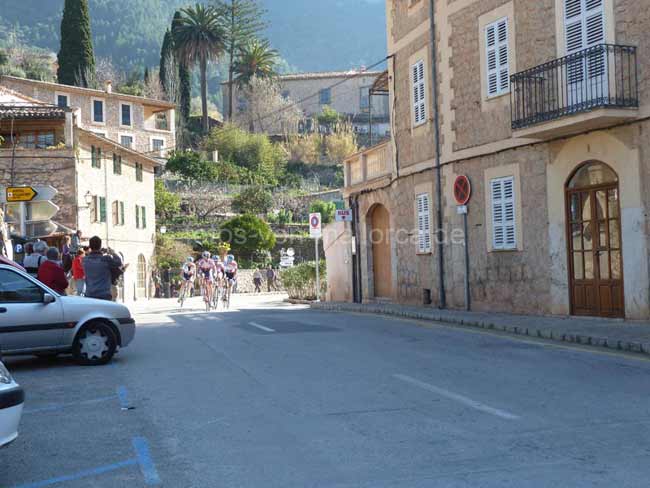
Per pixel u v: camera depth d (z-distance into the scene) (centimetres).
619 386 873
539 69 1631
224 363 1112
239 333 1549
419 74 2214
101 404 838
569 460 571
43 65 8481
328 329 1608
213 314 2227
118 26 16225
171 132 7138
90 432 708
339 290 2944
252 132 8419
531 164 1730
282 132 8588
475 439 639
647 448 603
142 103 6875
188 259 3025
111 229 4288
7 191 2011
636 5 1449
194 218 5934
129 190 4616
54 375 1050
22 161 3706
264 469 570
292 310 2420
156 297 4988
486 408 761
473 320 1650
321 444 636
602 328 1377
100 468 588
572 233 1630
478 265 1925
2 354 1067
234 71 8750
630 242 1470
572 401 791
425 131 2181
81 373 1061
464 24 1955
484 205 1891
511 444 621
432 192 2148
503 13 1800
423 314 1888
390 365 1056
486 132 1875
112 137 6644
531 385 887
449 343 1316
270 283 5316
